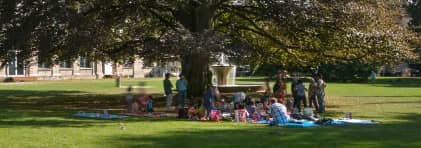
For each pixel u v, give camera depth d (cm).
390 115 2619
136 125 1923
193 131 1747
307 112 2228
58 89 4997
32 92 4438
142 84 4450
